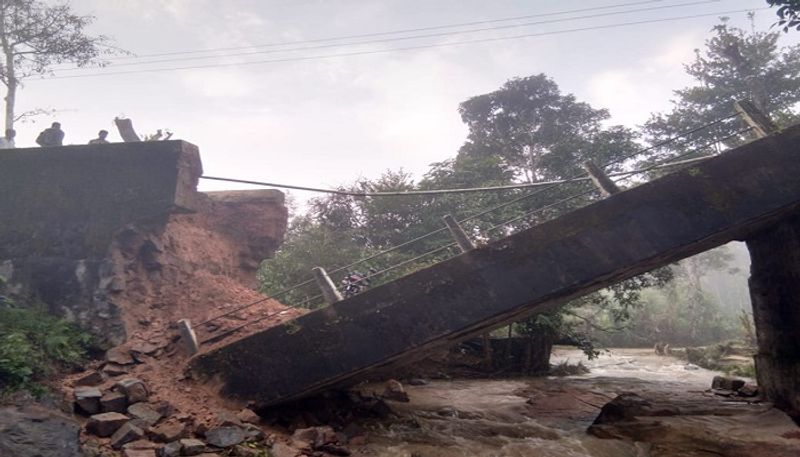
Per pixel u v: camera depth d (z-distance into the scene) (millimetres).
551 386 15398
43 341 7121
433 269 8125
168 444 6035
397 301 8078
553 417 10766
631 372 19984
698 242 8109
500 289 7895
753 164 7738
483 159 24172
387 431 9023
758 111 8266
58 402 6223
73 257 8578
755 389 11055
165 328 8820
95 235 8734
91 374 7082
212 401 7672
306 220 25938
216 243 11602
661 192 7840
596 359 25000
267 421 7898
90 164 9227
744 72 24312
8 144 12273
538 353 18625
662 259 8586
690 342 38344
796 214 8531
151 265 9312
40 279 8336
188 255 10398
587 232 7867
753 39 24750
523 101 31078
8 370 6023
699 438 7566
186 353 8359
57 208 8953
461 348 18719
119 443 5855
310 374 7926
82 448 5430
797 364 8602
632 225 7777
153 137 10094
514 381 16812
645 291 42656
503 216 20000
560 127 29922
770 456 6684
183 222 10859
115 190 9023
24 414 5398
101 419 6105
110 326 8133
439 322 7922
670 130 25453
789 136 7762
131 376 7547
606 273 7730
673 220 7688
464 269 8062
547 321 17391
